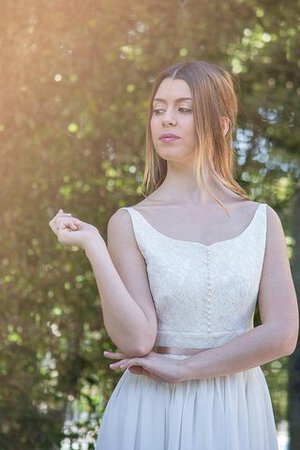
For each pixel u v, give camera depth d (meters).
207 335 2.62
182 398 2.61
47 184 5.52
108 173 5.65
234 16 5.65
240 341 2.55
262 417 2.71
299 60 5.83
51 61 5.41
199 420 2.60
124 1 5.49
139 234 2.67
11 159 5.48
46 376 5.76
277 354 2.57
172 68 2.74
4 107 5.44
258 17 5.76
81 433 5.72
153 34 5.56
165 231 2.68
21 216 5.50
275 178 5.88
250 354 2.54
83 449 5.71
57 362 5.76
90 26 5.46
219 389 2.63
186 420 2.59
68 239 2.56
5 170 5.49
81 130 5.57
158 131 2.71
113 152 5.63
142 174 5.65
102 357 5.77
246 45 5.85
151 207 2.73
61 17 5.42
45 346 5.72
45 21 5.41
